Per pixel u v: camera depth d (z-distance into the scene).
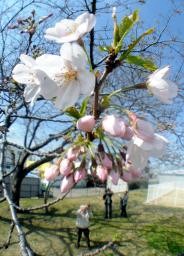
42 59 1.44
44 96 1.39
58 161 1.83
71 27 1.49
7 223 15.38
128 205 21.09
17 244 13.17
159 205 21.38
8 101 5.96
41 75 1.37
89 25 1.46
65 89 1.40
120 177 1.70
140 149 1.52
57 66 1.42
